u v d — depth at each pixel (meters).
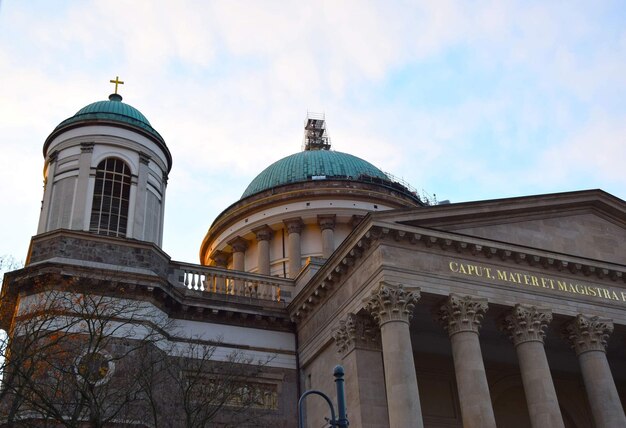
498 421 37.84
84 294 27.62
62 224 35.16
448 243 31.03
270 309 36.66
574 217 36.44
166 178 40.28
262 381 34.88
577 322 32.53
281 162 58.66
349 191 52.41
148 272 33.50
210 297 36.03
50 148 38.03
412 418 26.45
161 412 28.41
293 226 51.56
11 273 31.73
